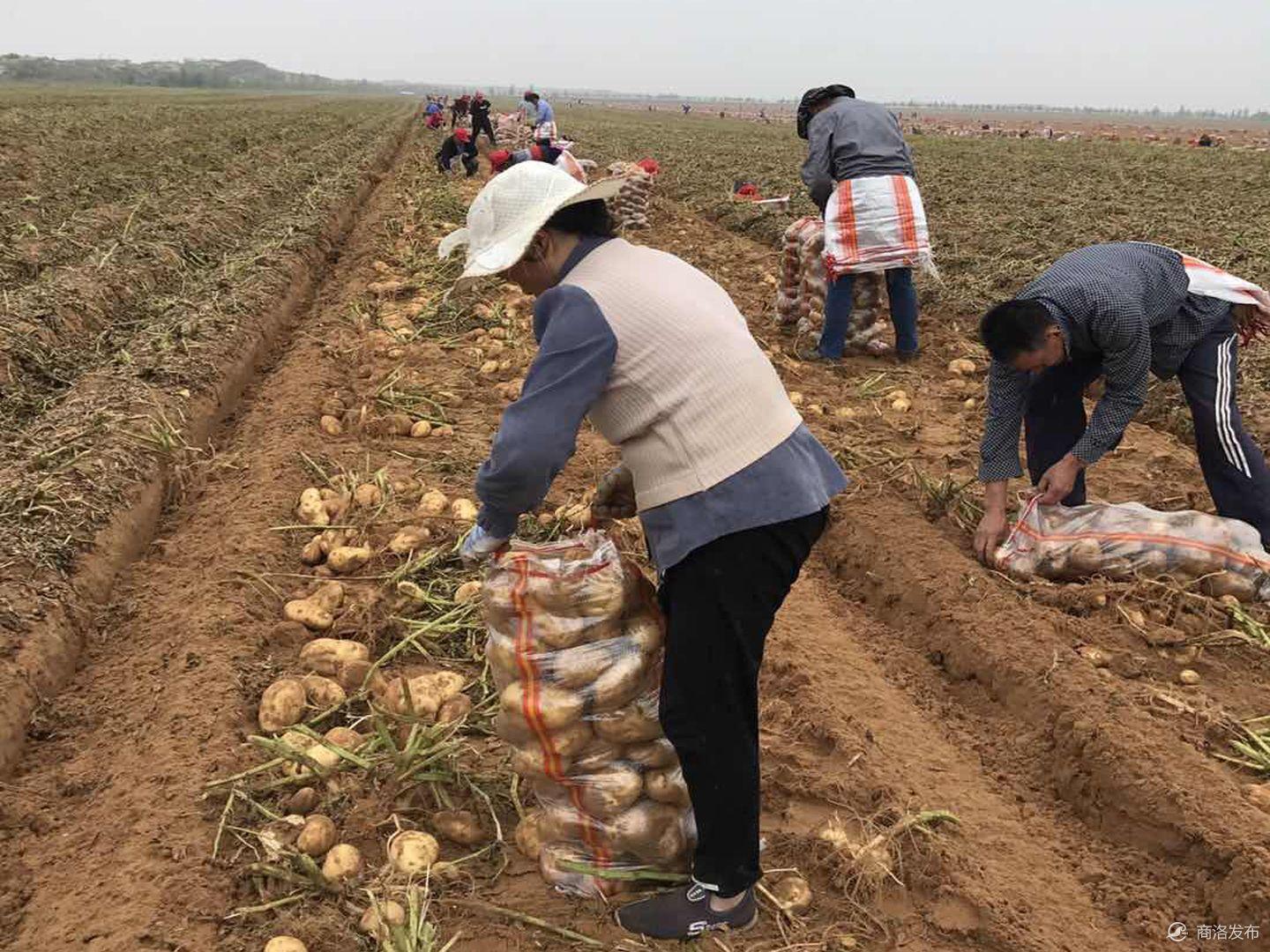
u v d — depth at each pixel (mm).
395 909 2316
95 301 7809
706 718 2123
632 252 2123
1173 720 3201
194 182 16000
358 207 16219
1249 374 6738
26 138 20609
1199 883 2594
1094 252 3838
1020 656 3445
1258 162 30203
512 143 27625
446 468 5121
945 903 2533
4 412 5867
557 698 2230
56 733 3178
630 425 2049
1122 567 3967
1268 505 4012
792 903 2469
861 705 3361
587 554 2221
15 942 2336
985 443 4148
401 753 2762
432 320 8133
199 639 3494
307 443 5395
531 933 2373
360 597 3797
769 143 39062
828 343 6996
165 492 4914
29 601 3576
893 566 4148
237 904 2439
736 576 2051
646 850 2410
